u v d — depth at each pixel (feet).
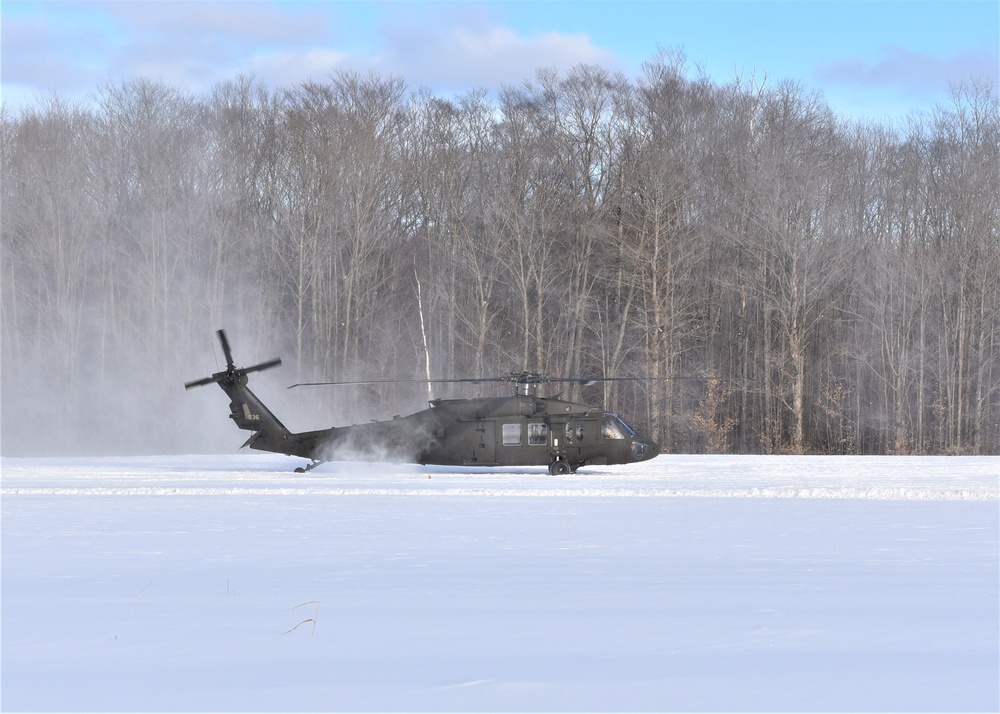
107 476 128.16
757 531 65.31
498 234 248.93
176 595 40.91
